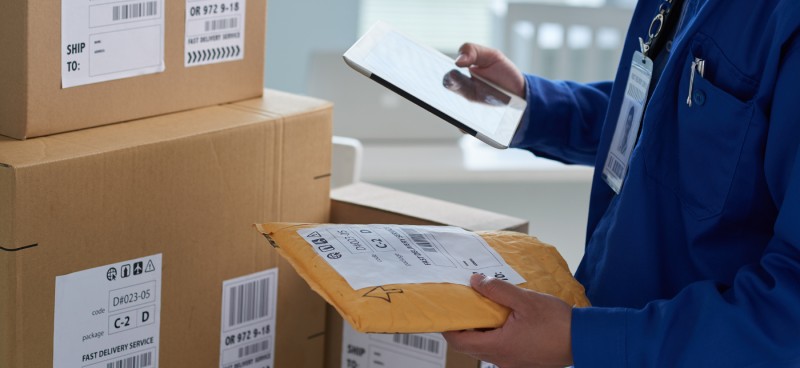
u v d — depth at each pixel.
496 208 2.69
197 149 1.06
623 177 1.11
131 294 1.03
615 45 3.13
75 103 1.02
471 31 3.94
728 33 0.96
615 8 3.05
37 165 0.92
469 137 2.81
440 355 1.21
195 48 1.13
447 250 1.00
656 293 1.05
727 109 0.95
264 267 1.18
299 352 1.26
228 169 1.10
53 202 0.94
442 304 0.90
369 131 2.70
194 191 1.07
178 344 1.10
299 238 0.95
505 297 0.92
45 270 0.94
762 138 0.94
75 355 0.99
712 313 0.87
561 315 0.92
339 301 0.88
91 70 1.02
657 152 1.02
